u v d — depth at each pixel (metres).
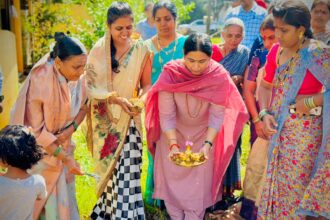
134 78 4.34
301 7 3.80
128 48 4.35
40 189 3.42
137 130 4.45
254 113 4.66
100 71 4.26
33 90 3.69
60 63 3.68
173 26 4.98
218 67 4.33
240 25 5.00
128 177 4.39
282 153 4.11
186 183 4.51
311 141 3.97
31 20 11.28
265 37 4.80
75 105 3.97
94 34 9.31
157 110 4.48
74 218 4.12
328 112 3.84
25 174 3.39
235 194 5.39
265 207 4.21
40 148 3.43
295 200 4.09
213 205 4.82
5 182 3.28
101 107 4.39
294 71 3.96
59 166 3.84
